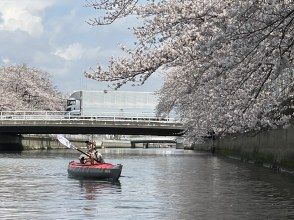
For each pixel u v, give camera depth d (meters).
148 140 113.88
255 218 15.70
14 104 81.81
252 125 20.08
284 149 33.97
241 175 31.56
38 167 38.28
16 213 16.86
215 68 11.79
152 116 64.81
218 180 28.34
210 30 11.19
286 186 24.81
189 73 13.82
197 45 10.97
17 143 74.88
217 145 70.12
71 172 30.16
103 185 25.89
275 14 10.05
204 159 52.94
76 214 16.67
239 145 52.47
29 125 59.94
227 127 19.62
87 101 65.88
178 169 37.41
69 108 68.56
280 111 22.89
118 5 11.85
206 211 17.16
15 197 20.95
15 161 45.84
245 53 10.51
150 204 18.92
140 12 13.02
